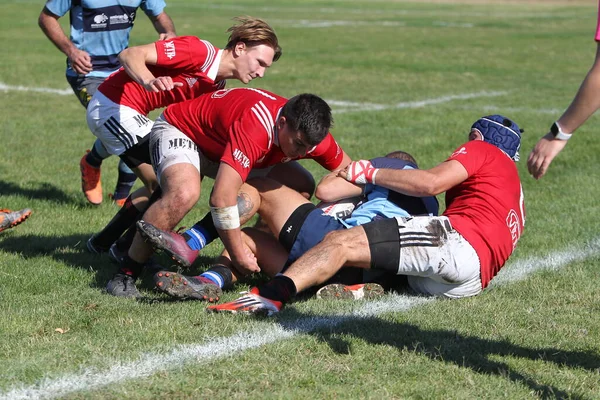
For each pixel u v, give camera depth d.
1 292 18.14
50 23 23.97
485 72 61.66
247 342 15.30
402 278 18.92
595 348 15.57
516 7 154.62
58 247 22.20
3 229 22.62
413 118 42.31
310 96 16.81
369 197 19.12
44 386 13.31
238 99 17.80
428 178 17.86
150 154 19.08
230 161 17.00
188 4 137.62
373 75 58.59
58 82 51.84
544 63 68.19
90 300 17.72
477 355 15.02
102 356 14.51
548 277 20.08
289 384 13.56
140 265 18.41
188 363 14.27
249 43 19.72
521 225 18.62
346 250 17.22
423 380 13.88
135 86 21.02
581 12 140.25
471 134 19.38
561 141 12.93
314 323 16.41
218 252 22.03
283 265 18.78
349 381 13.74
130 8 25.55
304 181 19.86
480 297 18.42
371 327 16.27
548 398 13.39
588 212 26.50
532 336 16.08
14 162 31.91
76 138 36.41
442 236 17.45
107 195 28.11
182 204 17.55
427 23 110.25
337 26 102.81
